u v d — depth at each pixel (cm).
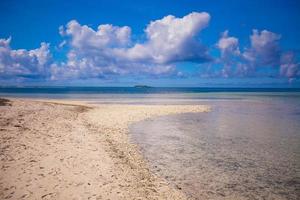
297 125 2084
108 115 2498
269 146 1378
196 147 1346
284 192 797
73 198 651
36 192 666
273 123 2195
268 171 982
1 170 792
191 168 1002
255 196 768
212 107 3603
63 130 1544
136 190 751
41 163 884
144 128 1889
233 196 764
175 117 2536
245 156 1180
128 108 3136
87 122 1998
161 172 945
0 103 2742
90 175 817
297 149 1308
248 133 1744
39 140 1218
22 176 759
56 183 730
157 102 4500
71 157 985
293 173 962
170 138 1555
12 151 994
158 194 746
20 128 1446
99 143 1288
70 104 3312
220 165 1043
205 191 793
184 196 751
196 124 2116
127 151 1200
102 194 691
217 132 1766
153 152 1223
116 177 830
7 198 624
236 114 2817
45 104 3044
